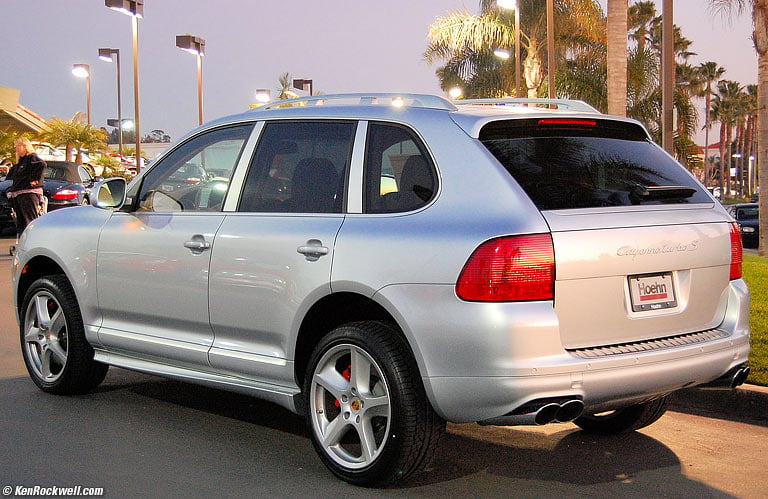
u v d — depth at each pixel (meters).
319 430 4.70
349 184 4.74
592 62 34.94
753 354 7.18
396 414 4.30
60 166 21.39
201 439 5.32
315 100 5.23
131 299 5.69
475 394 4.08
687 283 4.54
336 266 4.54
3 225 21.55
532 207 4.14
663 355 4.29
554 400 4.04
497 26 35.97
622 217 4.31
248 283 4.98
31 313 6.41
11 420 5.68
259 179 5.18
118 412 5.89
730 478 4.75
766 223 20.23
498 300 4.03
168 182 5.69
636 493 4.50
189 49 34.00
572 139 4.61
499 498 4.40
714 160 150.88
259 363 4.96
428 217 4.34
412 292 4.24
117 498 4.32
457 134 4.46
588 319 4.17
